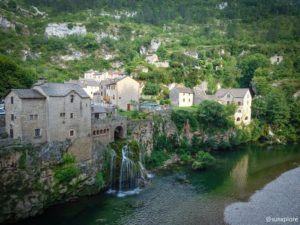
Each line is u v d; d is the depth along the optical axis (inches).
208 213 1895.9
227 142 3577.8
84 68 6043.3
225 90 4325.8
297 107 4151.1
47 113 1989.4
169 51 6358.3
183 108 3993.6
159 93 4601.4
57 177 1983.3
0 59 2960.1
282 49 5999.0
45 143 1982.0
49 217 1833.2
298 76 5044.3
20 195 1788.9
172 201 2089.1
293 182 2438.5
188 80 5034.5
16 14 7706.7
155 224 1758.1
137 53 6476.4
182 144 3270.2
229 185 2393.0
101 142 2374.5
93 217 1845.5
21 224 1737.2
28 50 6122.1
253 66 5585.6
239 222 1764.3
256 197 2142.0
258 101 4143.7
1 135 1947.6
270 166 2898.6
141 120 2888.8
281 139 3959.2
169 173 2696.9
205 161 2896.2
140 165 2573.8
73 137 2132.1
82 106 2181.3
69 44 6697.8
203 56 6038.4
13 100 1915.6
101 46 6732.3
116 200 2103.8
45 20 7682.1
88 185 2156.7
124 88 3875.5
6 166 1753.2
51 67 5812.0
